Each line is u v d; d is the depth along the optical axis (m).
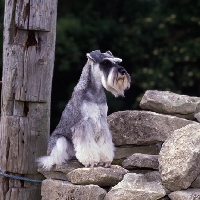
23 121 11.64
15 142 11.69
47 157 11.39
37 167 11.75
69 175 10.88
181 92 29.08
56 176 11.33
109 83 10.93
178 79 28.69
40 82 11.58
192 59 27.98
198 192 10.04
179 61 28.22
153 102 12.46
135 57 29.05
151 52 29.52
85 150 10.93
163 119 11.84
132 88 29.08
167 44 29.44
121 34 29.08
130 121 12.02
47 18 11.44
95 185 10.46
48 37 11.59
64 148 11.24
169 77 28.52
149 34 29.64
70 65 27.45
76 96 11.29
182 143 10.45
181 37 29.41
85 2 29.66
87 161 10.95
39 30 11.40
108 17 30.05
